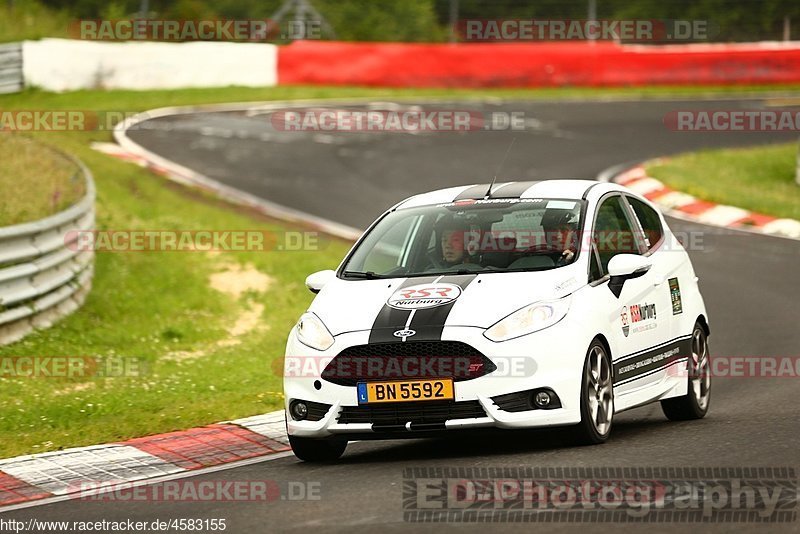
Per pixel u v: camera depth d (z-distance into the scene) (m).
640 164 89.25
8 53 108.25
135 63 114.75
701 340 31.75
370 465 25.42
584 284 26.58
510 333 24.73
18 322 42.09
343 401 25.12
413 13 140.12
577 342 25.25
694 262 59.56
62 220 45.53
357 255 29.05
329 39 131.25
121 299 49.06
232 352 42.84
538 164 88.25
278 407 32.59
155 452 27.67
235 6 136.12
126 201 68.19
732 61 132.12
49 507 23.02
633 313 28.08
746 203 72.50
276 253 59.88
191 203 71.81
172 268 54.88
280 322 48.44
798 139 104.00
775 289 52.28
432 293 26.05
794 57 133.12
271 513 21.16
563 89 130.00
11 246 41.78
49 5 136.00
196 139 94.69
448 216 29.06
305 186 80.50
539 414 24.58
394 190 79.38
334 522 20.02
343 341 25.28
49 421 31.27
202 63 118.38
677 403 30.69
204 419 30.88
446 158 90.38
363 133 100.25
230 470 25.83
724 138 103.81
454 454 26.05
